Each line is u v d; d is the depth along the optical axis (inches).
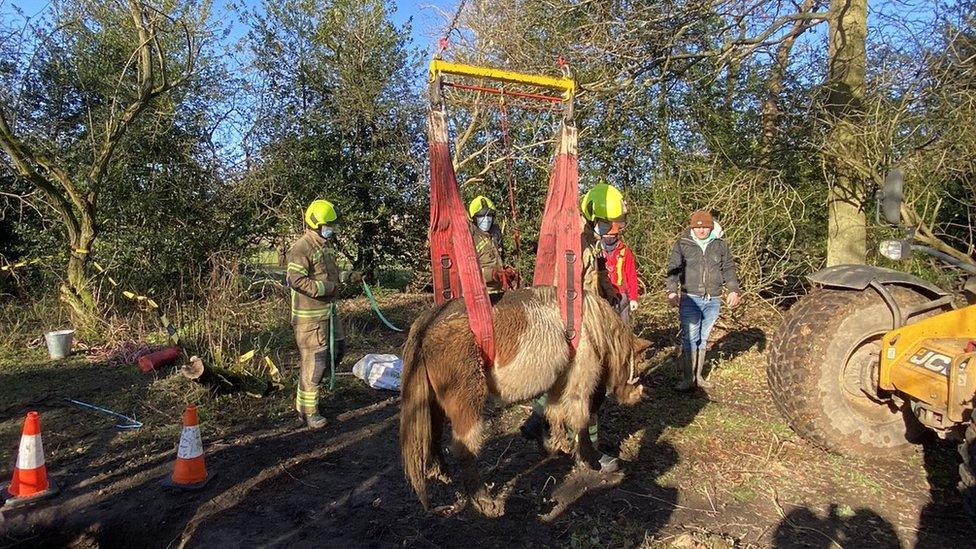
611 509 151.7
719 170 371.6
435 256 148.2
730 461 177.3
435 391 140.3
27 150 328.8
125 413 222.1
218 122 476.7
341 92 504.4
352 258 540.4
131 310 363.6
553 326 144.9
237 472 174.1
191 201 455.2
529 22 399.9
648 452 184.1
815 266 362.6
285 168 487.8
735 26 362.6
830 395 173.0
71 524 153.4
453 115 474.9
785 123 358.0
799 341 176.1
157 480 171.2
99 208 411.2
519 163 463.2
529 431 188.9
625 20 366.0
